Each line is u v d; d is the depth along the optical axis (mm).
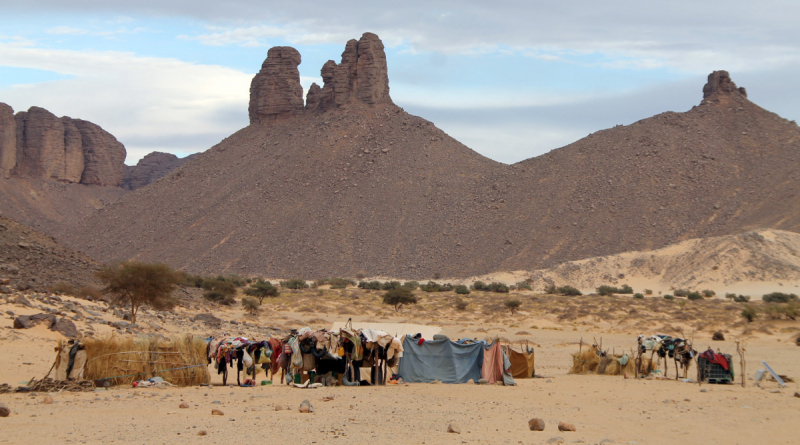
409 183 175500
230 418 13781
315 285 119812
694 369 29094
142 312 40531
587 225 141125
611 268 122812
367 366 21656
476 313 71438
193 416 13984
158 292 41906
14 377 19031
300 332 21250
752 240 117062
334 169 187375
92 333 27031
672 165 156250
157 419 13516
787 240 116625
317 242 156375
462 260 139250
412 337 23375
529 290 113438
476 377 22828
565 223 143000
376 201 170125
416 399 17844
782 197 137375
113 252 171750
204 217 177250
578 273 121875
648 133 169875
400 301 72875
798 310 59625
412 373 22922
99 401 15914
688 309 72000
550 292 108812
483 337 46125
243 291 88250
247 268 150375
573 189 153625
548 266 128625
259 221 169750
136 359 19438
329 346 20828
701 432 13570
